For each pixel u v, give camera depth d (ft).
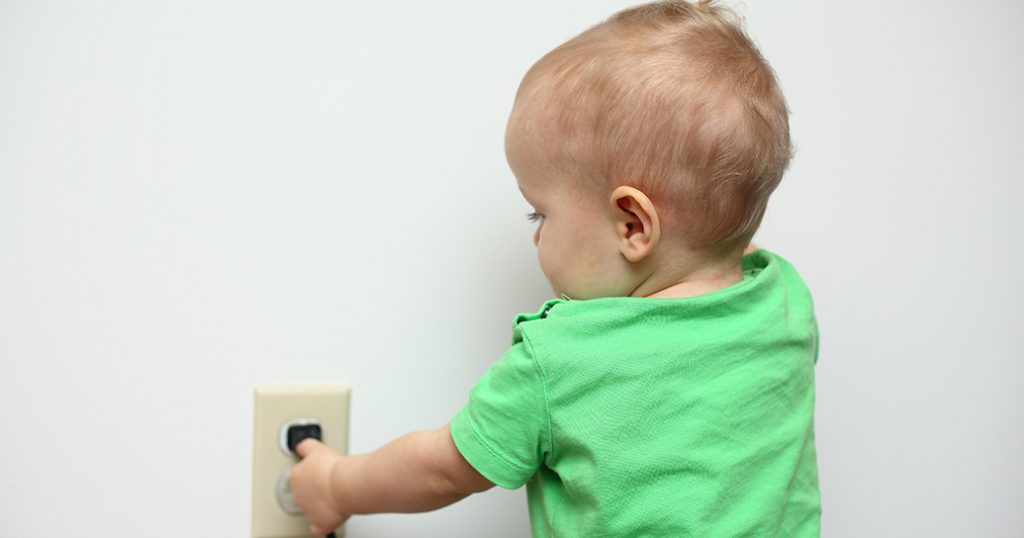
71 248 2.28
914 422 2.99
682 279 2.15
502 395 1.99
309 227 2.42
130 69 2.26
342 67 2.40
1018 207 3.03
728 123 1.97
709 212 2.04
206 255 2.36
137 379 2.35
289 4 2.35
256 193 2.38
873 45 2.83
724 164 1.99
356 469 2.23
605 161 2.01
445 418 2.56
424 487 2.12
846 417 2.91
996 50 2.95
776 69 2.74
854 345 2.90
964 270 2.99
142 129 2.29
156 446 2.39
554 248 2.16
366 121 2.43
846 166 2.84
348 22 2.39
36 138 2.22
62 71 2.22
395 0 2.42
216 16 2.30
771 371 2.09
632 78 1.97
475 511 2.64
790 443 2.11
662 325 2.02
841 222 2.85
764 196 2.12
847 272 2.87
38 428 2.31
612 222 2.08
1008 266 3.04
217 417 2.42
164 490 2.40
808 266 2.83
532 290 2.60
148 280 2.33
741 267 2.41
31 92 2.21
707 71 2.00
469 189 2.53
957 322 3.00
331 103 2.40
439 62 2.47
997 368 3.06
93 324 2.31
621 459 1.93
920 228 2.93
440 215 2.51
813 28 2.77
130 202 2.30
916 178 2.91
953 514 3.06
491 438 1.98
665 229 2.06
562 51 2.10
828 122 2.81
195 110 2.32
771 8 2.72
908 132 2.89
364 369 2.50
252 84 2.35
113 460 2.36
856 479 2.94
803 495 2.19
